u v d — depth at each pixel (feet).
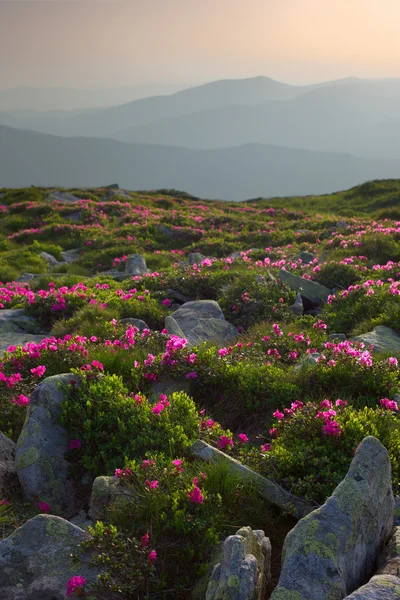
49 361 34.22
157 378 31.60
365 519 15.38
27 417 23.65
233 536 14.21
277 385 30.35
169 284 63.00
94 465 22.07
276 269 67.31
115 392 25.75
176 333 42.78
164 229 121.39
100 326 44.37
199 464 20.98
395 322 42.65
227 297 55.93
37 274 87.45
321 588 12.87
